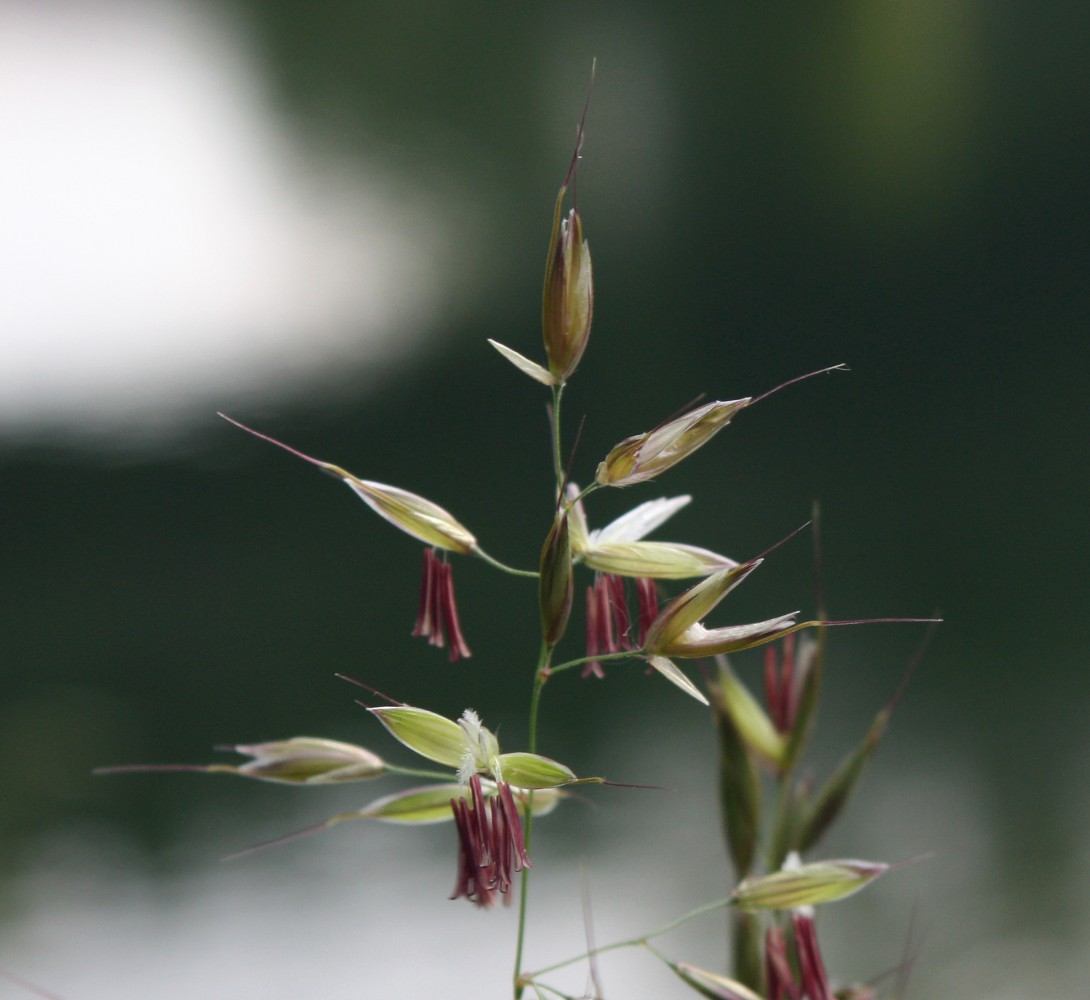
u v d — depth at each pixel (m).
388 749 0.67
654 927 0.54
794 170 1.17
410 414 1.07
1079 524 0.90
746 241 1.15
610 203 1.16
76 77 1.14
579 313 0.28
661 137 1.16
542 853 0.60
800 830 0.32
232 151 1.14
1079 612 0.78
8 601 0.86
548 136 1.17
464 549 0.29
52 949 0.52
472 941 0.54
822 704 0.71
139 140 1.14
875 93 1.16
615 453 0.28
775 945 0.30
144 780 0.67
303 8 1.16
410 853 0.62
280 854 0.61
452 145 1.16
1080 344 1.14
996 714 0.67
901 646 0.77
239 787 0.68
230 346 1.09
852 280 1.17
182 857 0.61
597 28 1.17
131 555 0.93
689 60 1.17
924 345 1.15
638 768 0.66
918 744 0.66
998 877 0.54
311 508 0.99
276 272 1.12
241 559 0.92
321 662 0.77
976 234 1.17
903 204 1.17
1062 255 1.17
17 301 1.07
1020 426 1.05
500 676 0.76
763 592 0.83
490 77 1.17
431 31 1.14
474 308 1.12
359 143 1.15
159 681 0.76
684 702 0.74
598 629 0.29
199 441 1.04
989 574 0.83
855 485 0.97
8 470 1.00
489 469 1.00
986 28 1.16
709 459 1.04
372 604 0.86
